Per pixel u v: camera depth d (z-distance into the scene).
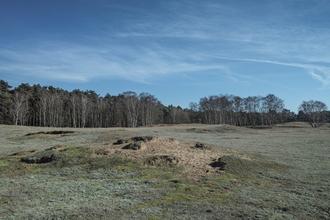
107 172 10.70
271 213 5.79
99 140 24.70
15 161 13.40
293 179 9.52
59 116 63.38
